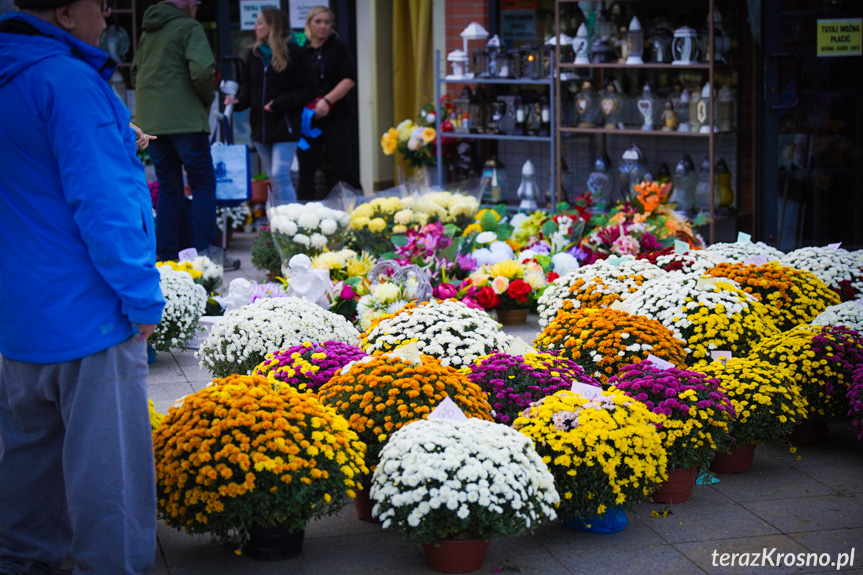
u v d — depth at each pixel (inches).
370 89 395.9
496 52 334.0
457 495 114.3
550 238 275.0
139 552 110.2
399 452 119.6
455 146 352.2
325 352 154.2
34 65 103.9
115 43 369.7
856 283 212.4
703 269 223.3
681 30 292.0
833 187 294.2
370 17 389.7
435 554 120.6
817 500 142.9
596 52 311.4
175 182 280.7
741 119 297.0
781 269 198.4
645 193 275.9
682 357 163.5
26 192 105.3
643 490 130.1
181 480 115.9
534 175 339.9
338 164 351.6
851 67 289.6
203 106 275.1
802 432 164.6
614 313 169.8
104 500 106.8
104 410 106.7
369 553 127.0
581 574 121.3
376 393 133.1
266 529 122.7
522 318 243.6
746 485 149.2
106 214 102.3
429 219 278.5
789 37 282.4
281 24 316.5
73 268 105.5
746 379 150.8
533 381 145.5
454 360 160.6
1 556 115.2
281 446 115.9
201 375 203.3
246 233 370.6
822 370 160.2
